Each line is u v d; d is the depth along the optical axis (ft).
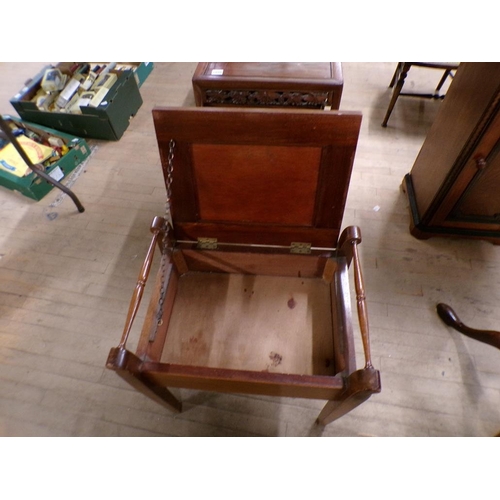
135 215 6.16
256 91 4.73
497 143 3.87
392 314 4.80
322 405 4.16
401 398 4.16
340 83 4.51
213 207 3.26
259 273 3.81
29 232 5.96
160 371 2.56
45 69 7.49
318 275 3.74
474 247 5.45
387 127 7.45
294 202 3.13
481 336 3.92
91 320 4.94
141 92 8.70
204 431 4.05
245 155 2.78
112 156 7.20
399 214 5.95
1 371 4.52
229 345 3.35
